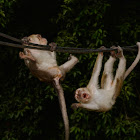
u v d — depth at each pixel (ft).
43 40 21.08
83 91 20.16
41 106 29.12
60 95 20.29
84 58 27.32
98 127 27.30
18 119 30.35
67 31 28.68
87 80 27.73
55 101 29.94
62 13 29.22
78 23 28.09
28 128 30.04
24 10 31.09
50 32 30.89
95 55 27.14
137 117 27.55
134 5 29.19
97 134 29.14
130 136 26.91
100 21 27.91
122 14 29.07
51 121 30.50
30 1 31.22
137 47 20.68
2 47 30.91
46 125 30.50
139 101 28.68
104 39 28.12
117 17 28.99
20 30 30.48
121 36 28.30
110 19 28.94
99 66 20.65
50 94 27.68
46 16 31.24
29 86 30.17
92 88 20.36
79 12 28.25
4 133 30.53
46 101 29.76
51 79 20.56
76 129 27.48
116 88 20.21
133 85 28.30
